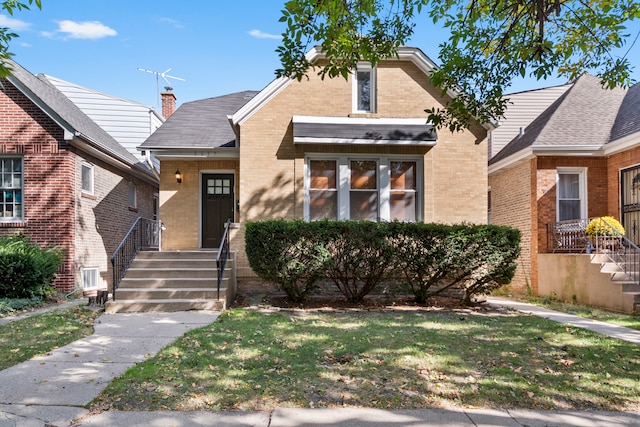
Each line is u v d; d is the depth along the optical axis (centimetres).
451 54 716
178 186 1343
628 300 892
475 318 803
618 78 701
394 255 909
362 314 837
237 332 652
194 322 742
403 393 412
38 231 1152
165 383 434
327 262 896
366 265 917
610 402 401
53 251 1115
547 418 365
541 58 682
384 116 1137
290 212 1103
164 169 1343
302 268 895
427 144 1084
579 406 392
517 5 656
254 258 906
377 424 350
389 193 1128
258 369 475
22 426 345
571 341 620
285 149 1117
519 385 436
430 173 1115
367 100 1159
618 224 1045
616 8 648
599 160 1248
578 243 1141
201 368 479
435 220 1112
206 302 870
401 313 853
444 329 689
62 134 1163
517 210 1364
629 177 1166
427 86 1146
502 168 1418
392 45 721
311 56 1123
